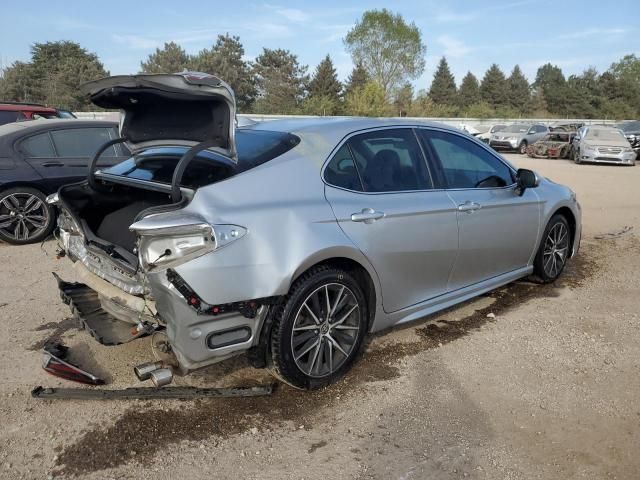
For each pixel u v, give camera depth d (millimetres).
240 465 2746
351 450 2871
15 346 3973
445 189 4125
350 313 3475
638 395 3426
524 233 4836
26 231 6898
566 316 4699
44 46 57156
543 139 26156
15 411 3160
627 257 6742
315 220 3205
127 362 3734
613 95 77562
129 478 2643
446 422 3123
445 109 54344
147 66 60781
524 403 3322
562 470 2734
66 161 7113
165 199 3430
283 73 62219
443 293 4211
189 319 2781
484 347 4070
